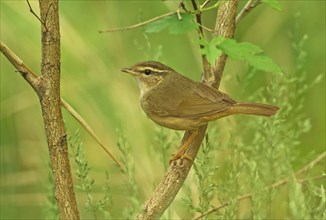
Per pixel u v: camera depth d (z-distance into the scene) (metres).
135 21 14.80
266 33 14.23
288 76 12.10
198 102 9.45
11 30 14.37
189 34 13.83
